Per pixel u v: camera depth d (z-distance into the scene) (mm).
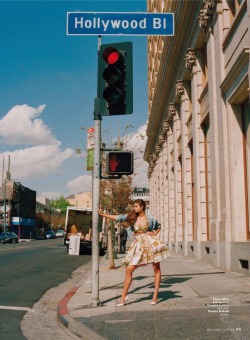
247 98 13039
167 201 33125
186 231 22047
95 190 8172
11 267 16859
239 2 13609
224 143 14000
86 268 17688
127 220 7910
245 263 12320
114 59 7871
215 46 15305
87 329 6023
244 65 12000
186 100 23016
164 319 6445
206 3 15656
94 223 8172
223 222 13953
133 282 11289
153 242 7746
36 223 104875
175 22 20828
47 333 6453
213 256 15297
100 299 8734
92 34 8406
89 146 9758
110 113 8023
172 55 23562
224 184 13930
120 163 7918
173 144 27844
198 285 10156
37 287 11531
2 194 83625
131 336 5539
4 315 7754
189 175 22312
